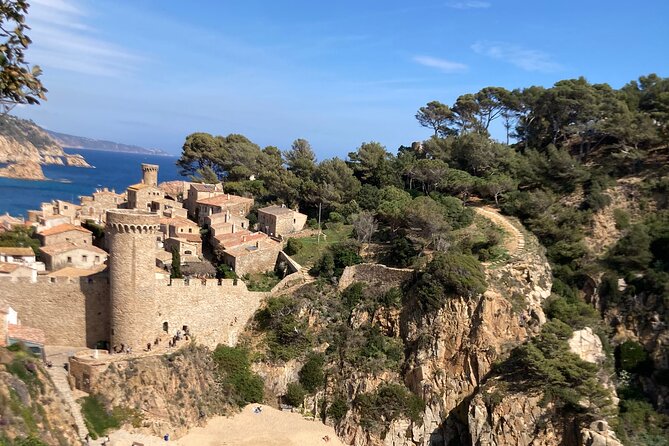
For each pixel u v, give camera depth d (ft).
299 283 308.60
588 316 281.95
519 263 292.20
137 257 238.68
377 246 337.52
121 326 239.30
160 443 218.79
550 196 363.56
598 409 221.46
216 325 277.44
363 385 260.62
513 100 466.29
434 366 258.78
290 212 386.52
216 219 382.63
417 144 552.41
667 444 226.38
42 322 244.01
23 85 82.64
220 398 257.14
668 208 320.09
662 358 256.52
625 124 367.45
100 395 218.38
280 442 236.84
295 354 277.85
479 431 233.35
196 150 547.08
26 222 375.86
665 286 272.10
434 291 268.00
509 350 252.83
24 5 81.51
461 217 353.10
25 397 167.12
